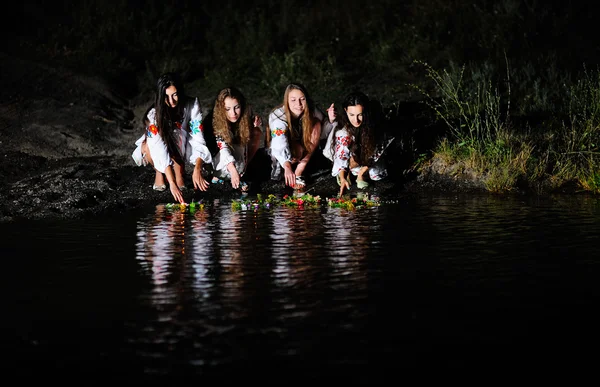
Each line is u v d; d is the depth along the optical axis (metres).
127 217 6.40
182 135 7.54
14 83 11.65
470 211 6.48
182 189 7.82
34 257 4.87
